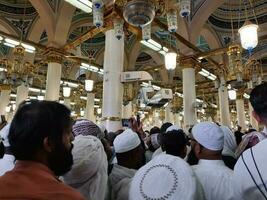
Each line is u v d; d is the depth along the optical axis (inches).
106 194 70.5
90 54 569.3
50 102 38.6
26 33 444.5
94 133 75.3
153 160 58.7
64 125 37.2
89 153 57.1
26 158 33.9
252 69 342.6
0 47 522.3
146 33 172.6
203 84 650.8
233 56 296.0
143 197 53.0
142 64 665.6
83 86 580.4
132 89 315.3
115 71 213.0
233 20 468.4
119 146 80.4
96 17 156.9
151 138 132.1
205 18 387.2
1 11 441.7
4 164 65.9
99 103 764.0
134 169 79.2
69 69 614.5
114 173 73.7
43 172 32.9
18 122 34.9
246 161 44.1
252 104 47.4
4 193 28.9
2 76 305.4
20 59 304.3
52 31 362.9
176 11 164.9
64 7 364.8
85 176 55.6
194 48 378.0
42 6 353.4
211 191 58.1
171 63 256.4
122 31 198.7
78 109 632.4
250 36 182.5
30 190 29.4
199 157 65.3
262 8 450.3
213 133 63.6
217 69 450.3
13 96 635.5
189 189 51.6
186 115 367.6
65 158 37.0
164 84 616.7
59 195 29.7
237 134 139.7
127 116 382.0
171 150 74.8
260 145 44.3
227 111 454.3
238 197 47.0
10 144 34.8
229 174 59.6
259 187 41.6
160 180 53.6
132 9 136.0
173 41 435.5
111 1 204.8
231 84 296.4
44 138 34.6
